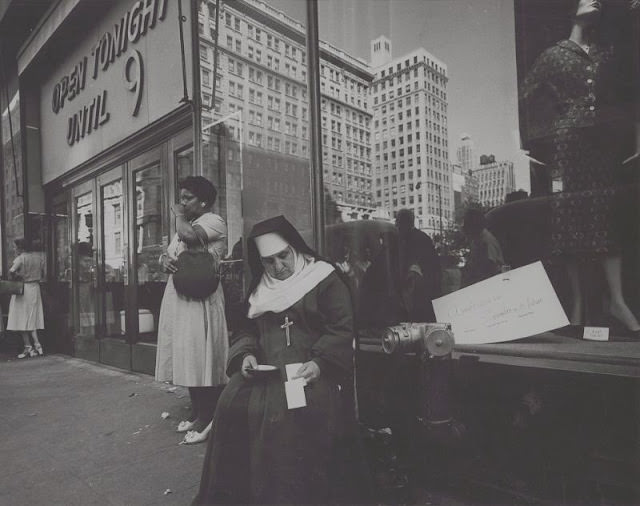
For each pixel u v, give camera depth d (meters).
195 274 3.23
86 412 4.17
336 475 1.99
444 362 2.28
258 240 2.19
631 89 2.01
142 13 5.21
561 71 2.14
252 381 2.11
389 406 2.50
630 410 1.84
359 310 2.69
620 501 1.87
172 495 2.57
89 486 2.72
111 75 5.92
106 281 6.40
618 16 2.01
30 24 7.77
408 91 2.63
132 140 5.54
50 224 8.05
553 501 2.02
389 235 2.68
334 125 2.97
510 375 2.12
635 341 2.08
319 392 1.97
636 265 2.07
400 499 2.25
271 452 1.92
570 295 2.23
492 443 2.19
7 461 3.16
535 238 2.30
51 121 7.71
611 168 2.08
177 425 3.69
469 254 2.49
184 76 4.40
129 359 5.70
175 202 4.98
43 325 7.60
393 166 2.70
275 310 2.12
